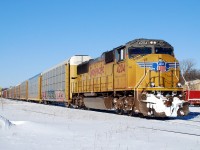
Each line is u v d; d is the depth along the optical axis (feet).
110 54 76.33
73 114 69.72
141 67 63.72
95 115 65.87
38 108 99.86
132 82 64.64
